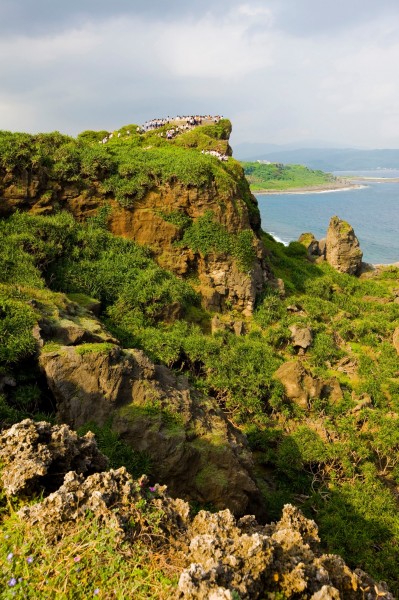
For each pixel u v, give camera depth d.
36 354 15.35
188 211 31.94
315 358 29.50
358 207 158.12
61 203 29.95
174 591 6.13
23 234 25.19
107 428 14.53
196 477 14.80
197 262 32.41
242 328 30.61
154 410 15.33
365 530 15.75
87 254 27.86
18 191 27.83
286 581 6.34
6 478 7.84
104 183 30.91
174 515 7.66
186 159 32.91
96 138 48.72
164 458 14.49
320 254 48.59
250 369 24.45
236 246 32.16
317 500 17.41
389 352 31.56
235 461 15.34
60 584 6.29
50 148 30.84
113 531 6.85
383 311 38.66
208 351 24.67
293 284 39.78
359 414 23.34
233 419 22.83
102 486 7.61
